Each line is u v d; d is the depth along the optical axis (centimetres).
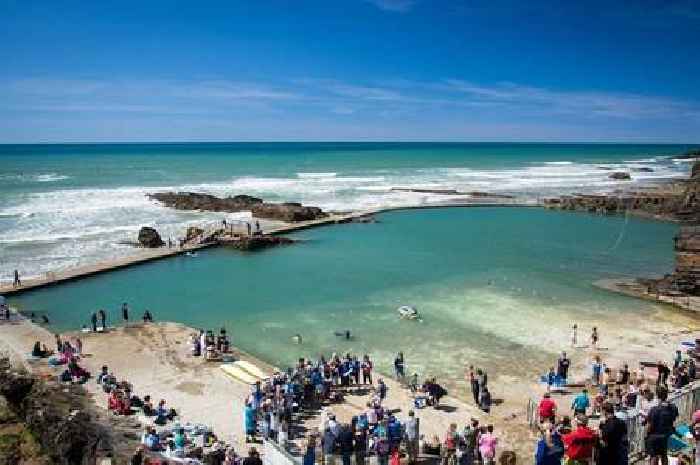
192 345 2625
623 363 2559
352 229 6091
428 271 4266
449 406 2139
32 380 1441
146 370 2431
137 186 9219
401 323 3112
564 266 4416
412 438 1708
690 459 1261
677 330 2995
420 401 2130
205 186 9406
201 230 5281
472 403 2173
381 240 5488
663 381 2195
